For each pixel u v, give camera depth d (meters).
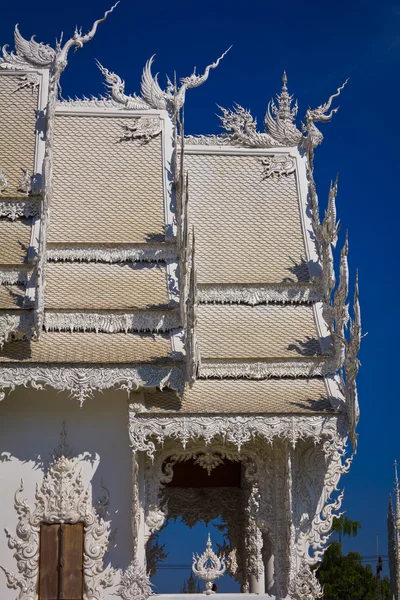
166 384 24.66
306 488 25.91
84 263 27.36
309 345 26.83
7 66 29.89
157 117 30.39
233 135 30.53
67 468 25.25
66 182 28.84
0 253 26.45
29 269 26.25
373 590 55.12
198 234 28.83
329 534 25.67
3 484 25.14
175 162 29.02
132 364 24.56
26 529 24.94
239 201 29.61
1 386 23.97
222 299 27.58
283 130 30.78
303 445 26.19
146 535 25.30
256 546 31.48
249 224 29.20
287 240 29.02
